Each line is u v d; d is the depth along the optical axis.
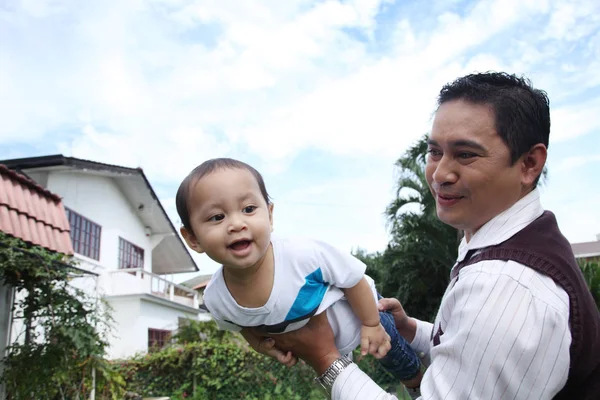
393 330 2.03
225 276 1.84
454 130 1.34
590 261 7.73
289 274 1.76
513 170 1.32
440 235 11.20
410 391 2.11
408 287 12.70
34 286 6.25
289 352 1.86
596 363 1.18
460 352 1.20
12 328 6.75
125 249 16.00
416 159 11.19
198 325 12.25
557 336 1.13
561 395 1.22
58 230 6.74
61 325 6.19
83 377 6.59
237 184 1.72
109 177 15.05
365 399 1.44
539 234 1.29
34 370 5.93
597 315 1.23
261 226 1.71
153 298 14.84
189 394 9.91
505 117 1.30
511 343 1.13
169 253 20.77
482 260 1.29
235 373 9.57
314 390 8.84
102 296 8.34
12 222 5.89
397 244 12.56
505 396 1.14
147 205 16.70
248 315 1.79
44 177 12.24
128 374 10.25
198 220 1.74
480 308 1.19
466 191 1.35
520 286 1.18
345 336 1.87
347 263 1.80
